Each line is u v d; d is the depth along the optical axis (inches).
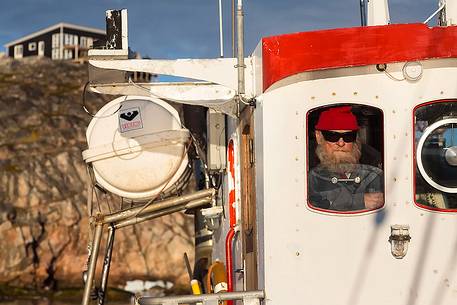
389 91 249.9
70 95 1622.8
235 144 320.8
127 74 314.2
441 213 246.5
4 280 1278.3
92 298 391.2
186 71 280.8
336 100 251.6
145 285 1294.3
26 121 1498.5
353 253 248.4
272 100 254.2
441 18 287.9
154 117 370.9
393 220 247.6
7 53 2578.7
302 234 251.0
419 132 249.1
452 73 249.3
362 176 251.0
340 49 248.7
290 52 251.8
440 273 245.6
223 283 350.9
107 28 297.7
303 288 249.9
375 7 290.8
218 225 371.6
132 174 370.9
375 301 246.4
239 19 274.2
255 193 271.9
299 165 252.4
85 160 375.2
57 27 2476.6
